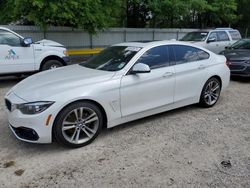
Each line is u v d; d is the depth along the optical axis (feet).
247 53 29.99
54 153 13.10
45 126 12.57
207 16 77.20
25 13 40.50
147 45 16.52
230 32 44.60
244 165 12.12
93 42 56.29
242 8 87.92
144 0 61.21
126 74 14.96
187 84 17.88
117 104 14.60
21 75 29.50
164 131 15.66
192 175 11.32
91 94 13.48
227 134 15.38
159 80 16.20
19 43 27.14
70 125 13.29
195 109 19.56
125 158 12.64
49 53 29.09
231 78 31.73
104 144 14.03
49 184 10.71
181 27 79.82
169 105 17.22
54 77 14.88
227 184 10.74
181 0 61.16
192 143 14.19
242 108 20.03
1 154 12.97
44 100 12.57
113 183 10.77
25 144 13.96
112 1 50.47
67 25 48.57
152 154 13.01
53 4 38.75
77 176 11.23
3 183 10.78
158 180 10.97
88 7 43.11
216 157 12.80
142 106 15.74
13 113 13.12
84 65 17.30
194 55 18.72
